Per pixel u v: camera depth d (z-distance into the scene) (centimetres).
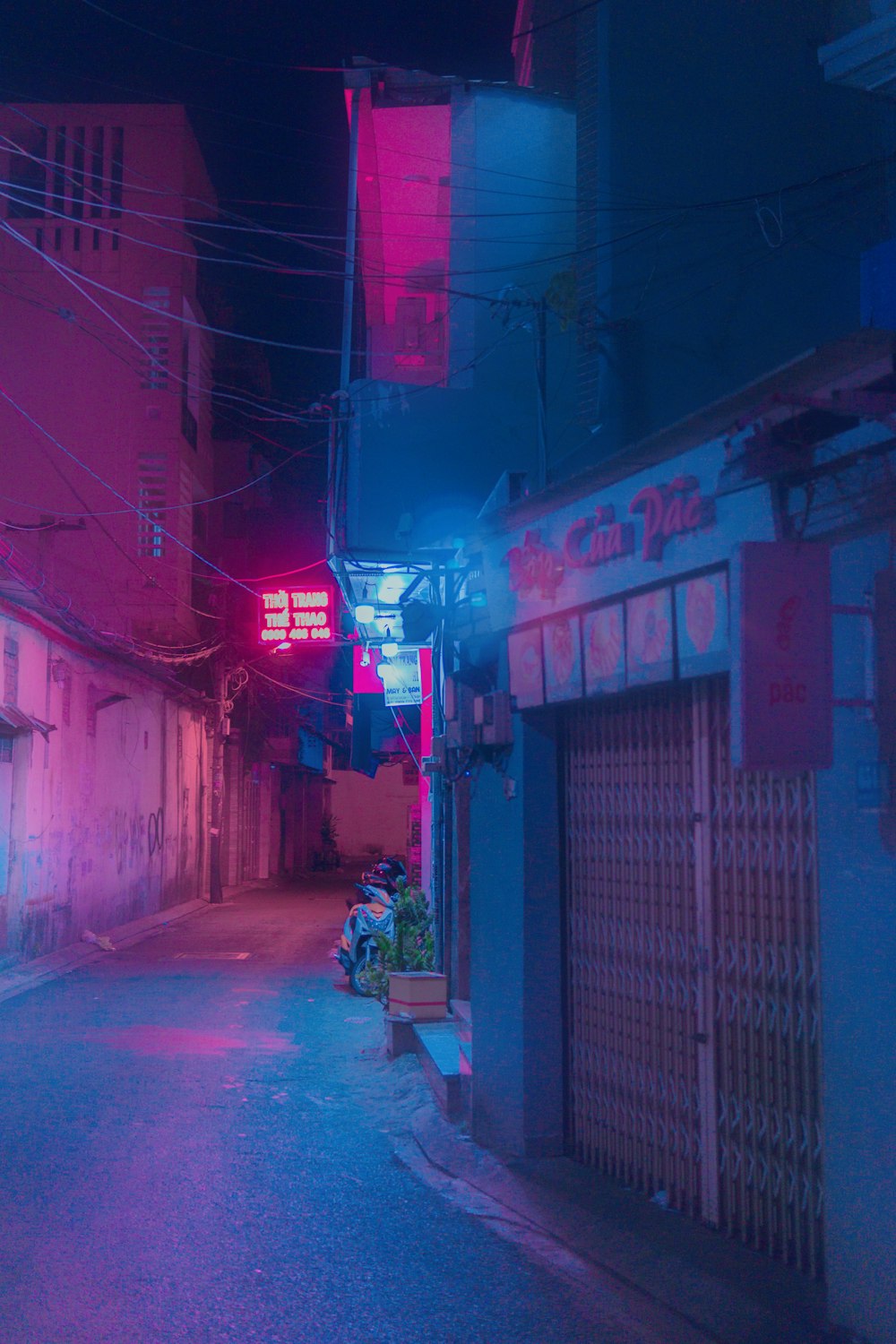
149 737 2378
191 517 2820
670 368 770
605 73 813
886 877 412
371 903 1416
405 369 1134
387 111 1214
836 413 405
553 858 688
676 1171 571
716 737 552
